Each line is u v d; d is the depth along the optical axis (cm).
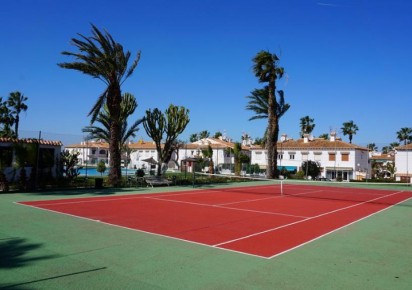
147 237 1012
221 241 991
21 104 7069
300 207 1852
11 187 2231
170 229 1144
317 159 6862
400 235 1146
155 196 2219
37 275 660
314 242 1012
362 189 3475
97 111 2655
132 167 7744
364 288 644
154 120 3259
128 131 3095
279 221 1373
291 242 1005
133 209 1591
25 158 2311
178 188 2917
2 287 595
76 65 2556
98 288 604
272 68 4581
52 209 1507
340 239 1063
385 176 8344
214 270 725
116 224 1202
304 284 657
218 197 2264
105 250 854
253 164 7031
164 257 809
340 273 729
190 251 871
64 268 705
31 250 834
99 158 7475
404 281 688
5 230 1053
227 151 7762
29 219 1248
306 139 7275
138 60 2828
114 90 2755
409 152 5731
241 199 2178
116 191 2466
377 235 1140
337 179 5709
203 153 6669
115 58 2728
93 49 2617
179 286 627
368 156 7400
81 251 838
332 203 2105
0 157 2608
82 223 1201
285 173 5497
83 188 2575
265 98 4734
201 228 1180
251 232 1138
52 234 1015
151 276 675
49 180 2562
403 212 1750
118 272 692
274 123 4675
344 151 6644
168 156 3356
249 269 739
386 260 837
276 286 643
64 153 2941
